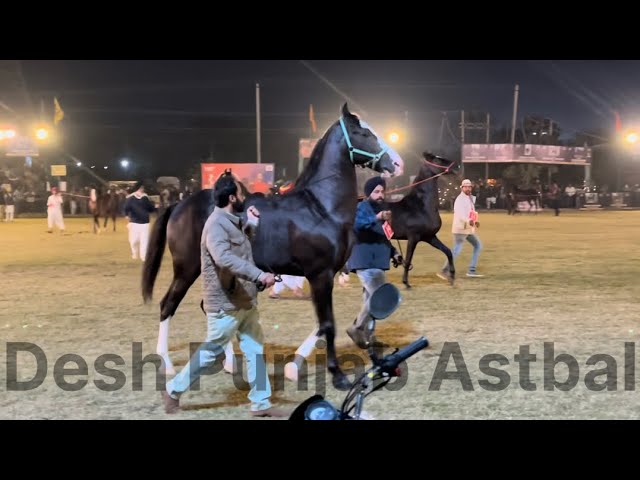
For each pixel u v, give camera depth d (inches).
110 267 600.4
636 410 216.1
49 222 1048.8
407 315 367.6
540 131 2593.5
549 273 538.3
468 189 497.4
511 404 221.8
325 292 249.8
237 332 215.6
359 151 258.2
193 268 259.0
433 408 217.8
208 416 213.9
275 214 250.8
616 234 960.3
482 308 387.9
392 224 450.3
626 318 358.6
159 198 1713.8
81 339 320.2
